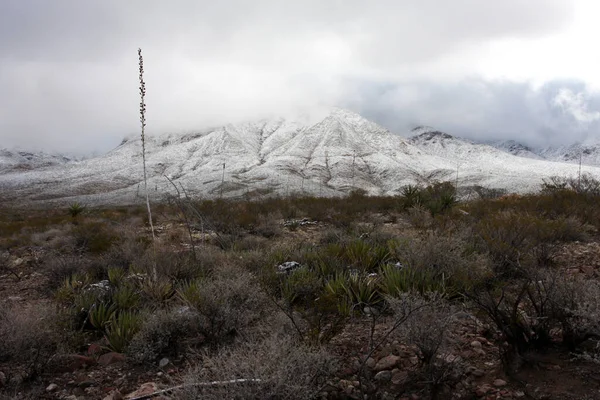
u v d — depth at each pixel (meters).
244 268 6.84
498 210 12.51
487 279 5.29
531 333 3.79
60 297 6.09
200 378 2.87
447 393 3.05
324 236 10.58
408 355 3.70
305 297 5.34
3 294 7.10
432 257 5.63
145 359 4.03
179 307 5.18
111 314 5.16
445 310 3.65
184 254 8.28
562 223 8.84
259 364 2.76
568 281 4.14
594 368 3.16
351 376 3.39
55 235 14.81
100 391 3.53
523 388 3.01
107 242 10.96
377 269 6.64
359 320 4.70
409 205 16.14
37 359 3.81
